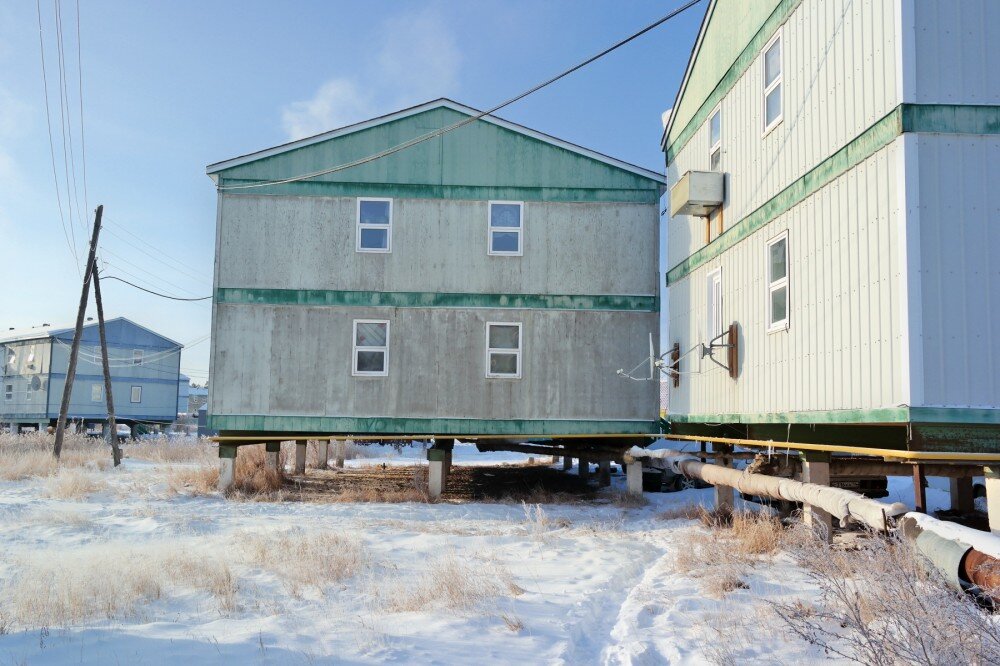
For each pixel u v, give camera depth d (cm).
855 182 890
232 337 1722
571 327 1742
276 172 1761
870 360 848
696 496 1812
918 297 779
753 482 1116
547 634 641
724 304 1299
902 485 1727
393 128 1778
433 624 666
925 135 797
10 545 1088
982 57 806
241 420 1705
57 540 1140
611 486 2016
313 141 1766
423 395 1717
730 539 1034
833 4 953
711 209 1380
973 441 777
